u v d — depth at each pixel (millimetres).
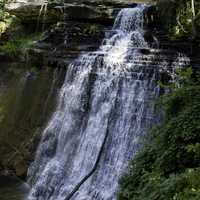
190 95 8062
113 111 13000
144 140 9586
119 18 16562
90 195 11453
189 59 12617
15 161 13914
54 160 13328
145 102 12305
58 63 15164
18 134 14492
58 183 12484
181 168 7125
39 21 17906
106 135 12703
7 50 16531
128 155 11898
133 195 7258
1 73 16312
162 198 6066
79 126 13586
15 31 17875
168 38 14125
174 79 12094
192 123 7426
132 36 15047
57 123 14047
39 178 12977
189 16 13859
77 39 16031
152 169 7496
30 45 16531
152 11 15812
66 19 17469
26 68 15992
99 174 11938
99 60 14070
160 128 8273
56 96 14688
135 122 12312
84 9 17078
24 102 15172
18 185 12984
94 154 12594
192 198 5551
